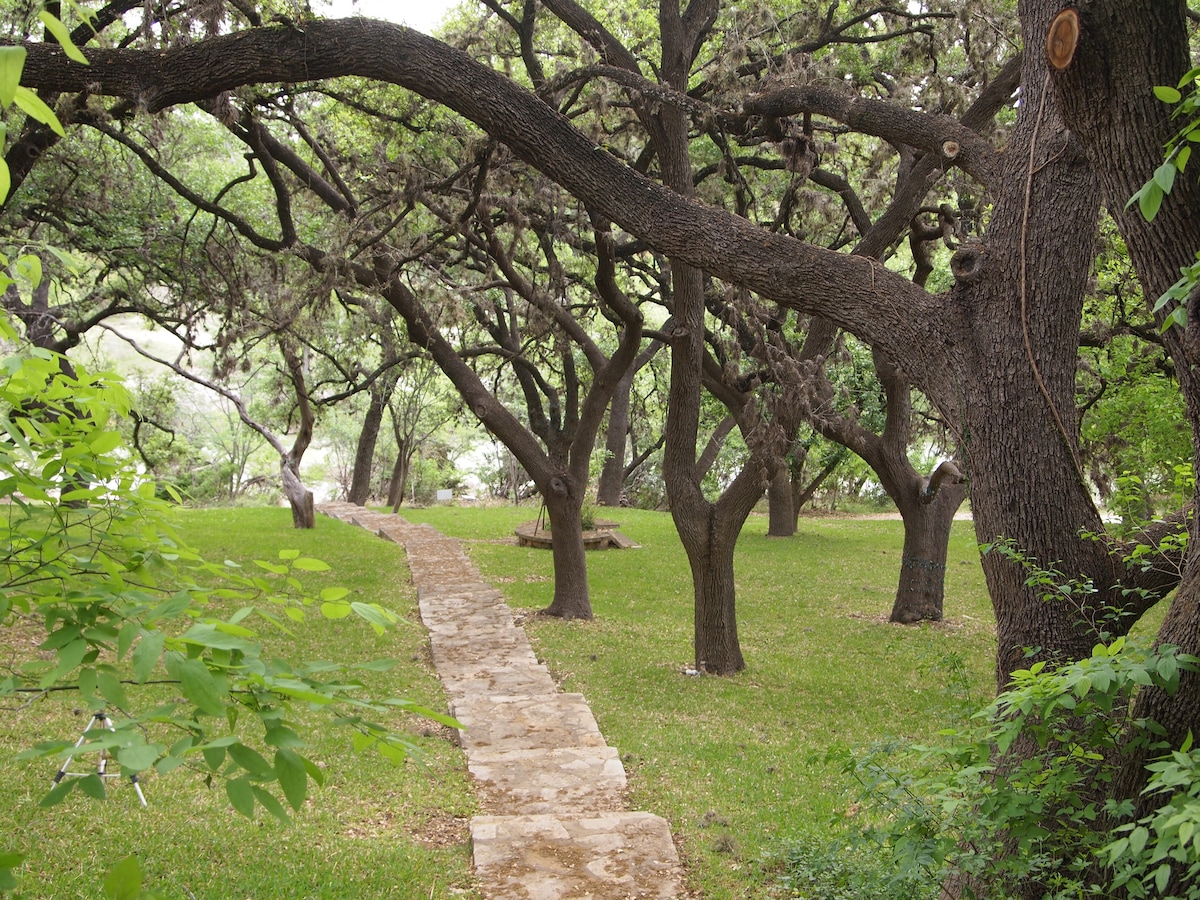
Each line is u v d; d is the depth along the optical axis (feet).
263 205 61.87
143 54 21.29
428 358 60.85
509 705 34.35
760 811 25.04
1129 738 13.05
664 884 20.29
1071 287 16.65
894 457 53.06
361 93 47.65
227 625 6.51
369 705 7.18
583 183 19.07
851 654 45.75
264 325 50.85
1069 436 16.49
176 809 21.80
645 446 128.67
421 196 41.24
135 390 83.35
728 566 41.27
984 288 17.11
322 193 47.73
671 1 38.17
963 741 14.32
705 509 41.06
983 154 20.12
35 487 7.21
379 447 135.03
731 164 34.32
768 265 18.21
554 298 48.80
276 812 6.07
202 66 20.89
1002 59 43.37
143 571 7.97
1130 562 15.79
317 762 26.68
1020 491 16.43
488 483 138.51
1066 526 16.26
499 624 47.37
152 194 53.52
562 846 22.00
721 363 51.13
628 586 61.57
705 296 46.14
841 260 18.08
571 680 39.06
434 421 108.47
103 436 7.70
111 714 7.93
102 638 6.72
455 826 23.82
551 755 28.96
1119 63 12.12
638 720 33.65
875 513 120.16
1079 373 50.01
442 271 50.16
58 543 7.54
